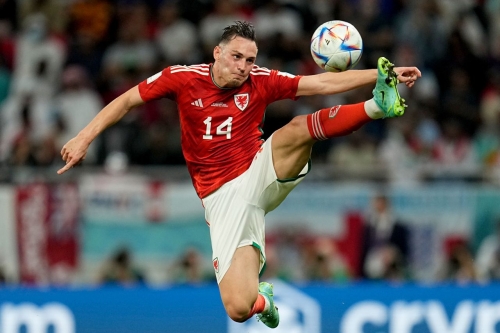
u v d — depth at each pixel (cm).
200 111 2248
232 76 2188
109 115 2242
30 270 3494
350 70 2230
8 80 4584
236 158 2269
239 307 2239
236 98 2248
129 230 3538
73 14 4866
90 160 4000
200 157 2286
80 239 3516
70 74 4459
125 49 4672
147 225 3544
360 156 4125
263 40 4606
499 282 3553
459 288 3381
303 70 4572
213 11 4878
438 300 3366
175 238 3553
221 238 2273
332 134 2105
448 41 5041
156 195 3553
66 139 4209
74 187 3519
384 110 2033
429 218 3650
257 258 2294
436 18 5094
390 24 5041
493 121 4712
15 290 3231
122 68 4588
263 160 2200
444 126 4519
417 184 3669
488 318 3378
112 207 3534
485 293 3388
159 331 3275
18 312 3225
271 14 4856
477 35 5306
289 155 2170
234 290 2244
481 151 4453
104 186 3534
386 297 3347
